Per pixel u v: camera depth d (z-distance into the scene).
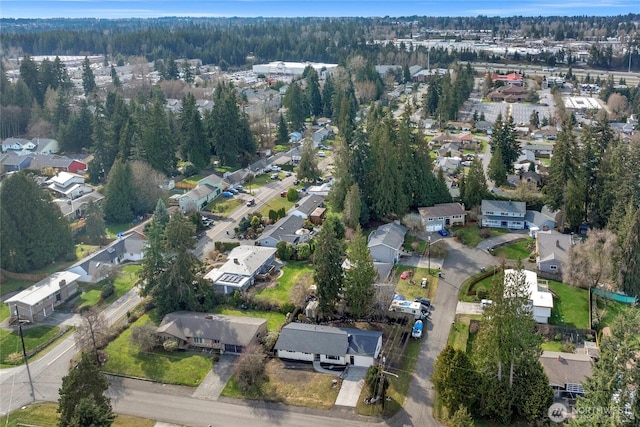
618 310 63.09
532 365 46.00
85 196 97.38
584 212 84.81
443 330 59.53
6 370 55.12
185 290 62.69
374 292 60.97
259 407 49.16
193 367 54.56
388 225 81.75
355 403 49.06
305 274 71.88
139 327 56.88
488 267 73.19
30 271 74.62
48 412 49.25
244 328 57.34
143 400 50.47
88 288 71.00
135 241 79.62
